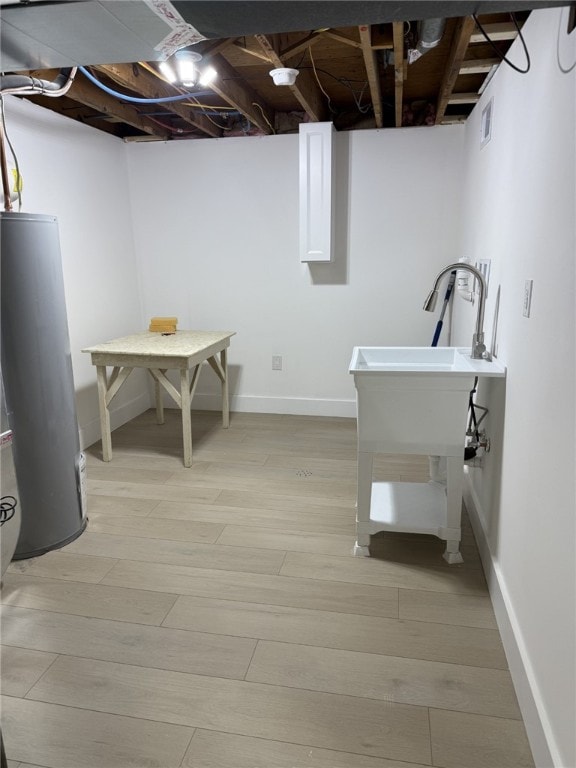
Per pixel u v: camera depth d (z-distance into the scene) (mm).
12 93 2150
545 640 1354
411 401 2082
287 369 4215
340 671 1651
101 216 3703
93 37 1479
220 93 2785
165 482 3020
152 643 1780
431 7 1241
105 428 3281
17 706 1538
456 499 2158
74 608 1957
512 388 1845
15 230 2086
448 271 2203
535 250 1595
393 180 3699
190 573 2166
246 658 1710
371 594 2021
